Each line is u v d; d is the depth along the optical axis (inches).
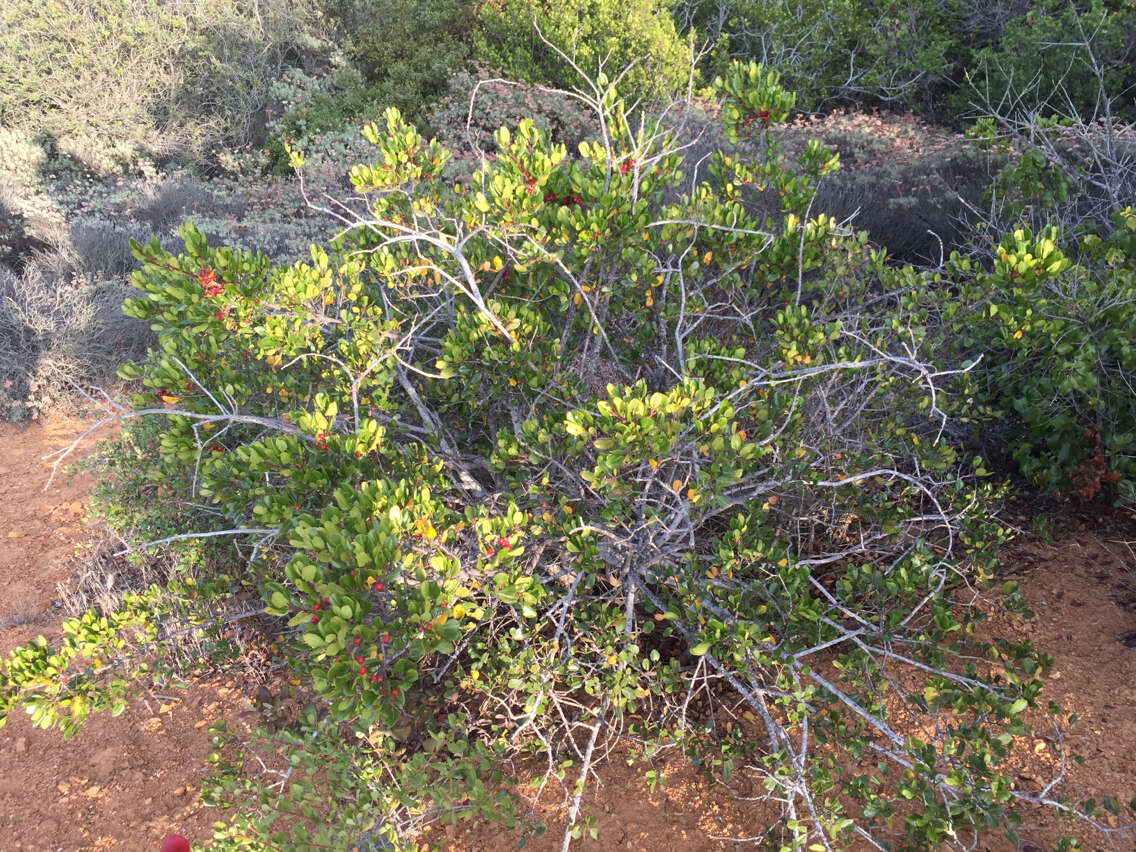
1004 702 92.6
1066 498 140.4
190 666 125.3
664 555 110.6
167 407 121.6
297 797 90.5
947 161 258.8
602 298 133.0
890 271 150.5
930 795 84.3
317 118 391.5
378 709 81.7
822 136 295.4
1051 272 121.6
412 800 91.0
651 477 102.5
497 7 409.1
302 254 258.4
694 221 126.3
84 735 125.0
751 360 137.4
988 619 120.5
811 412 124.3
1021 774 100.1
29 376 231.3
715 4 450.0
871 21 440.5
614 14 364.8
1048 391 137.2
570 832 92.0
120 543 165.9
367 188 142.1
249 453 101.9
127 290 257.0
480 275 137.1
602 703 105.9
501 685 109.4
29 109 398.0
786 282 151.2
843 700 93.8
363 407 122.0
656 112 325.1
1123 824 92.4
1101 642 114.1
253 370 127.3
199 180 387.5
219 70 414.9
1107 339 130.7
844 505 126.8
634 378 135.5
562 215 125.0
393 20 433.7
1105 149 202.1
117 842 107.6
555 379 120.0
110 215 332.8
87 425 222.4
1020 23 361.7
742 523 105.3
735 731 105.2
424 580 84.7
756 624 95.2
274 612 83.3
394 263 135.6
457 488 121.8
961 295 139.3
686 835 101.4
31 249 306.5
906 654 116.9
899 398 128.5
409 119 399.9
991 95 352.8
